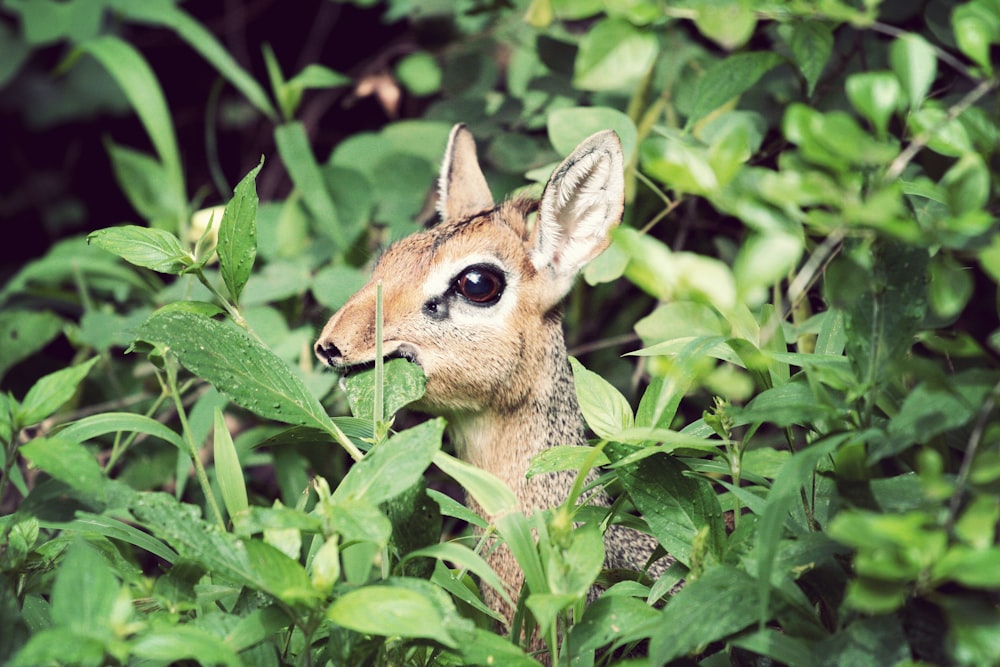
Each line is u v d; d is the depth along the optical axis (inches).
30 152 326.0
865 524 81.0
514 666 97.4
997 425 91.4
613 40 139.2
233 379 112.0
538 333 156.5
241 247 118.2
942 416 91.7
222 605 124.8
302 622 95.3
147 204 247.9
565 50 213.2
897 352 99.7
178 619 99.7
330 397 191.6
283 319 193.5
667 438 105.6
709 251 204.1
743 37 130.3
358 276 196.1
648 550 152.6
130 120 330.0
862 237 99.3
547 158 206.8
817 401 101.3
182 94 329.4
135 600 112.2
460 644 97.8
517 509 109.7
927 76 99.6
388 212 221.1
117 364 220.8
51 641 83.5
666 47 200.7
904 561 82.0
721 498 131.6
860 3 174.2
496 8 220.4
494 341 152.6
